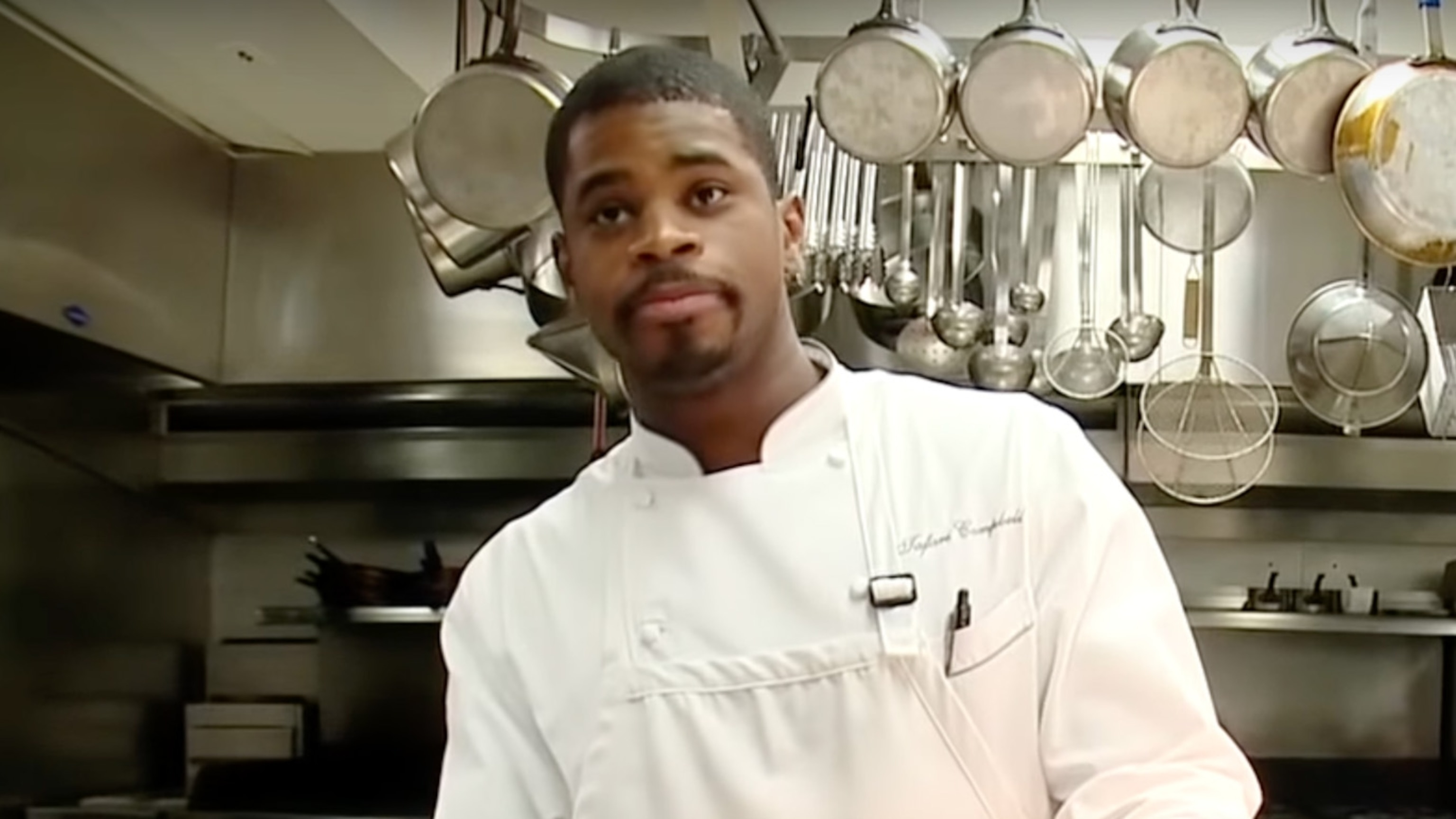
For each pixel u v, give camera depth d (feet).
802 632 2.85
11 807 7.04
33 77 6.57
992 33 4.76
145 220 7.54
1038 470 2.92
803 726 2.77
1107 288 7.81
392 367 8.25
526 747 3.12
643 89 2.67
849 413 3.07
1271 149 4.66
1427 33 4.51
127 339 7.36
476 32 6.09
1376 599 8.07
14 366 7.06
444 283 5.69
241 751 8.31
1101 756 2.62
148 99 7.43
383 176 8.39
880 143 4.66
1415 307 7.87
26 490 7.18
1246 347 7.83
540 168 4.57
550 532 3.26
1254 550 8.67
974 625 2.77
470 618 3.32
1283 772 8.48
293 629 8.90
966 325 6.77
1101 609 2.75
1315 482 7.87
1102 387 7.49
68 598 7.54
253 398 8.30
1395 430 7.89
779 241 2.81
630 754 2.86
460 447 8.27
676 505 3.04
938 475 2.97
